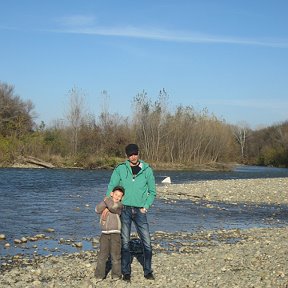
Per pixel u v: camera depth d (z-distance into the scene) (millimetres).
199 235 16578
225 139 75750
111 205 9617
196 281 9477
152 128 70688
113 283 9328
